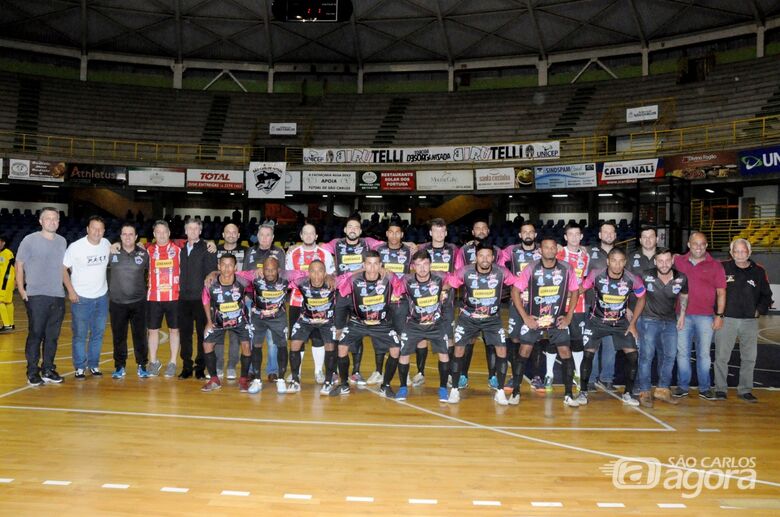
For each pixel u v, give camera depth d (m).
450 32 29.48
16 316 15.84
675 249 18.36
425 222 29.83
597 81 28.56
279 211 29.38
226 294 7.29
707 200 24.59
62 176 24.48
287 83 31.61
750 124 23.11
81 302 7.84
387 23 29.25
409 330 7.15
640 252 7.93
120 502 4.07
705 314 7.52
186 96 30.30
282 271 7.48
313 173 25.64
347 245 8.05
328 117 29.92
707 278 7.47
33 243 7.39
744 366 7.48
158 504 4.05
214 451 5.16
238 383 7.95
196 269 7.85
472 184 24.77
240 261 9.06
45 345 7.60
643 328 7.25
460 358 7.14
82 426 5.80
